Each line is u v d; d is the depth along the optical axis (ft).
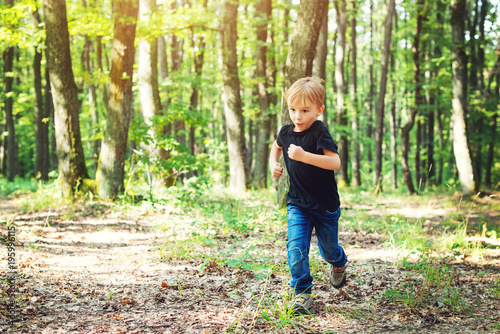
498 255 17.39
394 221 25.44
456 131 48.37
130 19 31.50
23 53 80.07
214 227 22.57
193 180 28.89
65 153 32.68
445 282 13.28
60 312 10.14
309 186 9.91
